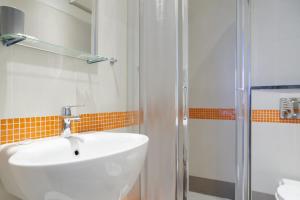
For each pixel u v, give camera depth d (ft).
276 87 4.90
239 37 5.04
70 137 2.29
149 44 3.38
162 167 3.20
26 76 2.12
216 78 5.42
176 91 3.20
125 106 3.70
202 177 5.35
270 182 4.92
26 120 2.10
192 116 5.70
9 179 1.67
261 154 5.04
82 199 1.47
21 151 1.67
